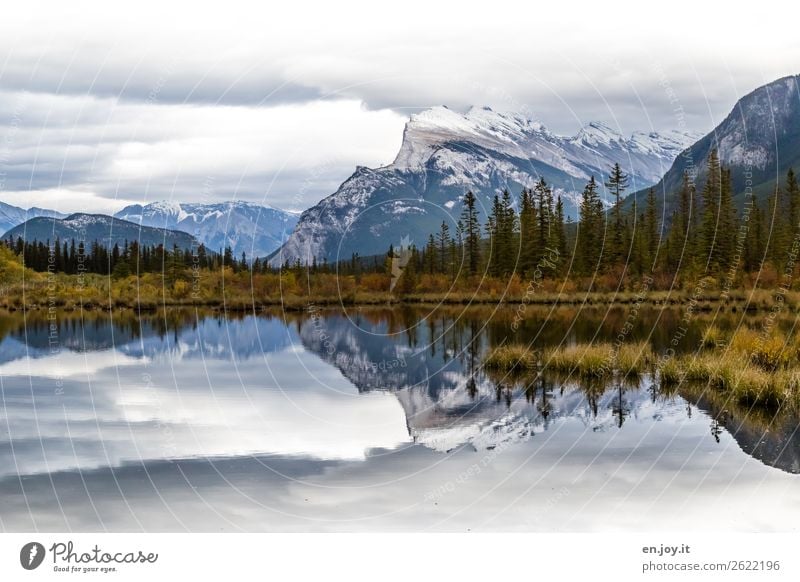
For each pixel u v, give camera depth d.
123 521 14.19
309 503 14.99
